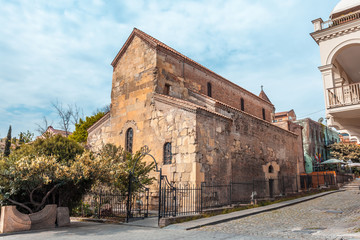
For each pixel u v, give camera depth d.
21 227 11.82
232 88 29.05
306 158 50.34
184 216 13.63
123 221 14.23
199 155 17.23
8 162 13.30
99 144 24.39
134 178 15.79
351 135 15.23
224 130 19.86
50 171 12.71
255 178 23.52
